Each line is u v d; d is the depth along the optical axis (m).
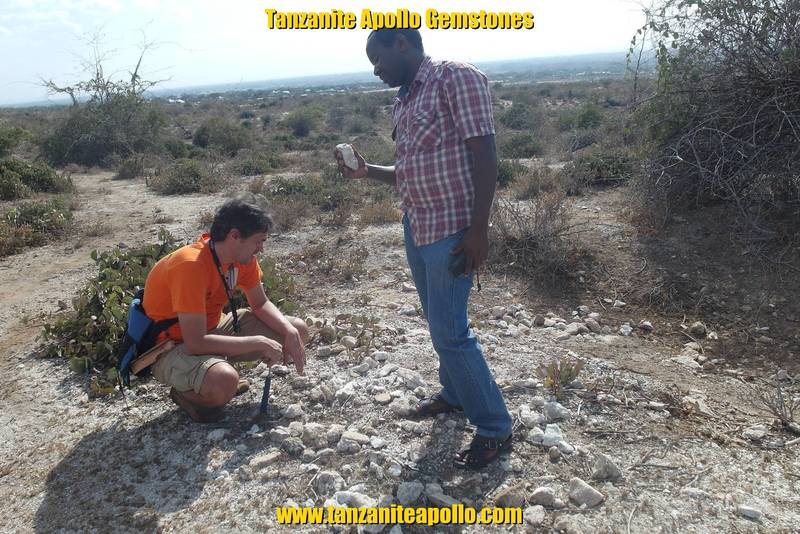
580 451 2.58
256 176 13.27
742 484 2.37
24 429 3.11
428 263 2.30
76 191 11.72
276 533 2.20
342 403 3.04
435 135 2.19
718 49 5.66
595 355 3.75
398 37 2.23
